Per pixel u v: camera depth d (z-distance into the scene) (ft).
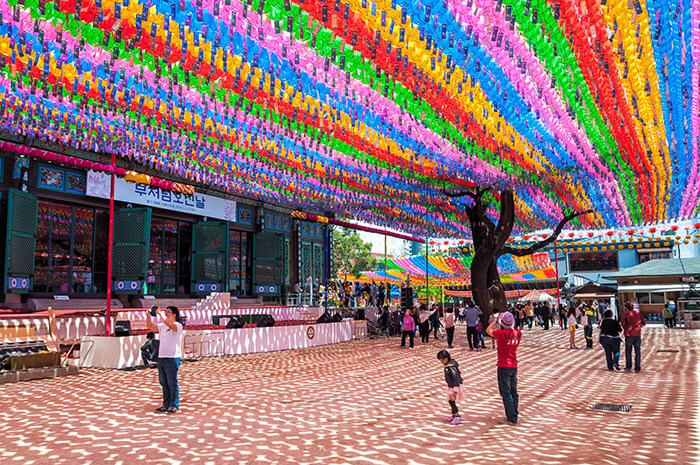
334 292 91.76
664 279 111.34
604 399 25.14
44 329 39.65
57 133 36.45
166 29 16.94
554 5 16.69
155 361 38.86
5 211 49.08
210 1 15.74
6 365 32.60
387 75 23.21
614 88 23.99
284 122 31.17
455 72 21.57
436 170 41.83
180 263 68.28
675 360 42.52
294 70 21.81
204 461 14.75
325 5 15.57
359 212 69.92
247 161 44.21
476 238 69.15
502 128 31.24
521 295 140.15
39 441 17.08
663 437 17.39
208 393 26.91
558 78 23.04
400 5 16.10
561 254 145.18
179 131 33.63
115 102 25.90
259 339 51.62
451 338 55.98
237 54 20.38
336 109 27.94
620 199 59.11
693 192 53.57
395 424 19.62
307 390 27.94
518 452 15.64
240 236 76.79
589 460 14.69
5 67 20.49
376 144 35.45
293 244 85.46
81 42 19.01
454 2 16.03
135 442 16.90
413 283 116.16
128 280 58.49
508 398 19.83
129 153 43.32
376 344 61.52
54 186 54.08
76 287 56.54
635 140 34.81
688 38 18.45
